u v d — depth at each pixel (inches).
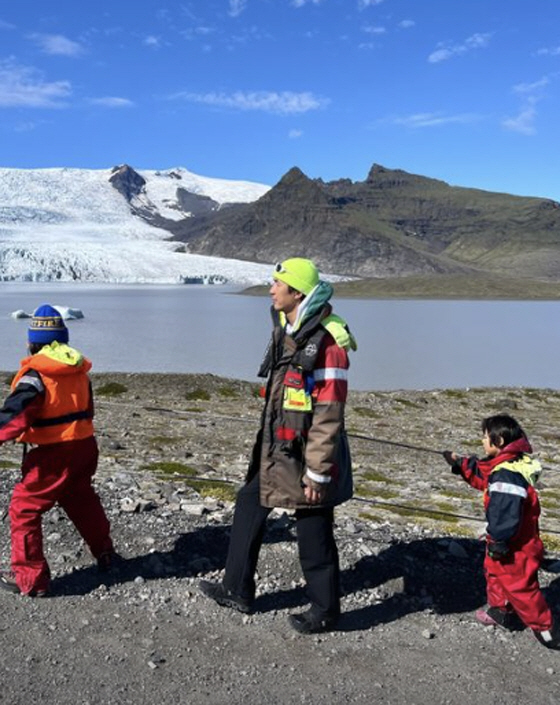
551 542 341.7
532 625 209.2
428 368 2271.2
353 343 196.7
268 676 186.4
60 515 272.4
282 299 195.3
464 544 283.6
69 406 213.8
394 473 579.5
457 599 237.9
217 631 206.2
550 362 2506.2
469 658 202.7
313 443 190.7
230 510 304.2
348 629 213.0
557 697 186.7
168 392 932.0
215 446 639.1
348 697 180.1
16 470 339.0
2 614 205.3
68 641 194.7
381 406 955.3
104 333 3612.2
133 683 179.3
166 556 247.6
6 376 976.9
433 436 769.6
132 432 684.7
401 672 193.0
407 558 258.8
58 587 223.0
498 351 2908.5
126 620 207.8
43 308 214.2
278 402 197.8
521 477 206.1
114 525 266.4
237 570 213.8
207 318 4958.2
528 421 908.6
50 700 170.4
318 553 205.6
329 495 200.4
